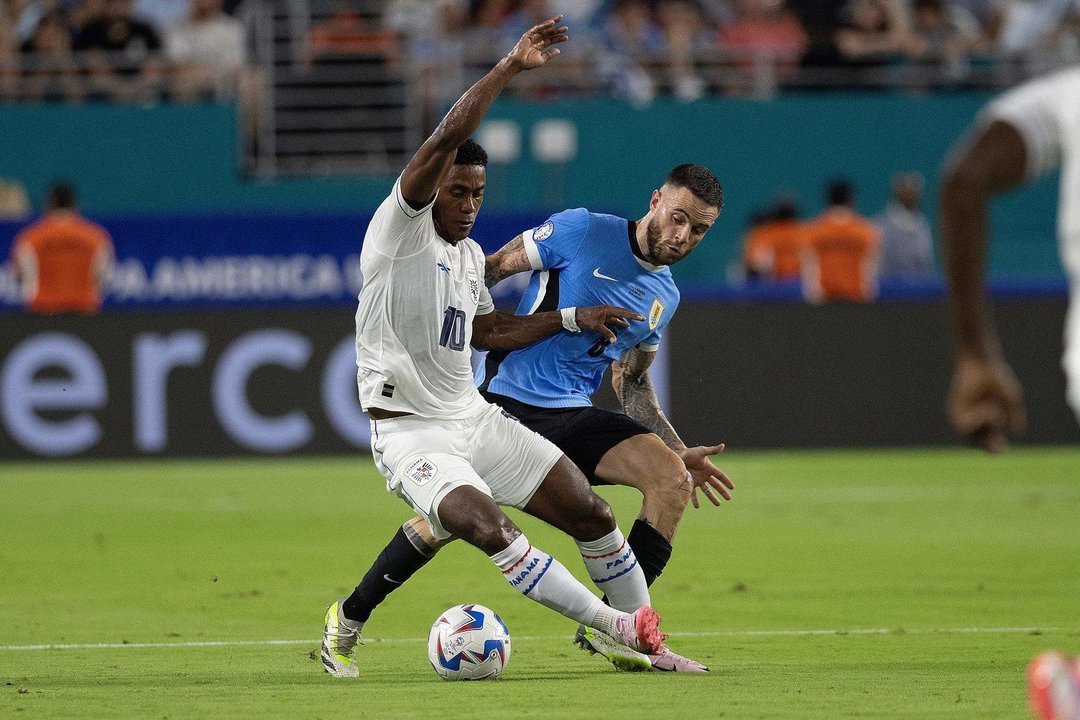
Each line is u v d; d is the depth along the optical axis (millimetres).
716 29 81438
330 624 21953
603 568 21766
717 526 43406
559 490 21359
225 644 25281
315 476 55500
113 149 75625
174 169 75875
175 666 23047
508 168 75875
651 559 22734
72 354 59469
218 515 45625
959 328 11875
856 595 31031
